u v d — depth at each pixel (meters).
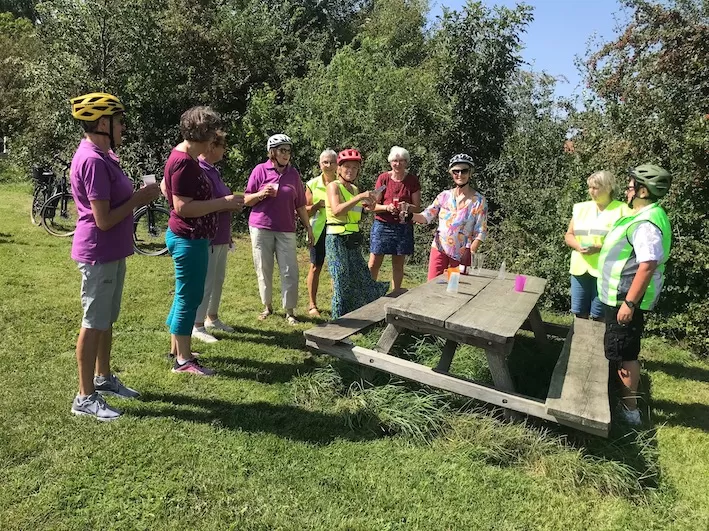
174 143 11.77
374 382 3.84
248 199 3.59
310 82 11.09
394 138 8.92
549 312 6.40
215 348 4.39
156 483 2.62
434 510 2.60
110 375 3.45
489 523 2.54
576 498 2.75
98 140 2.93
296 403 3.54
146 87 11.58
